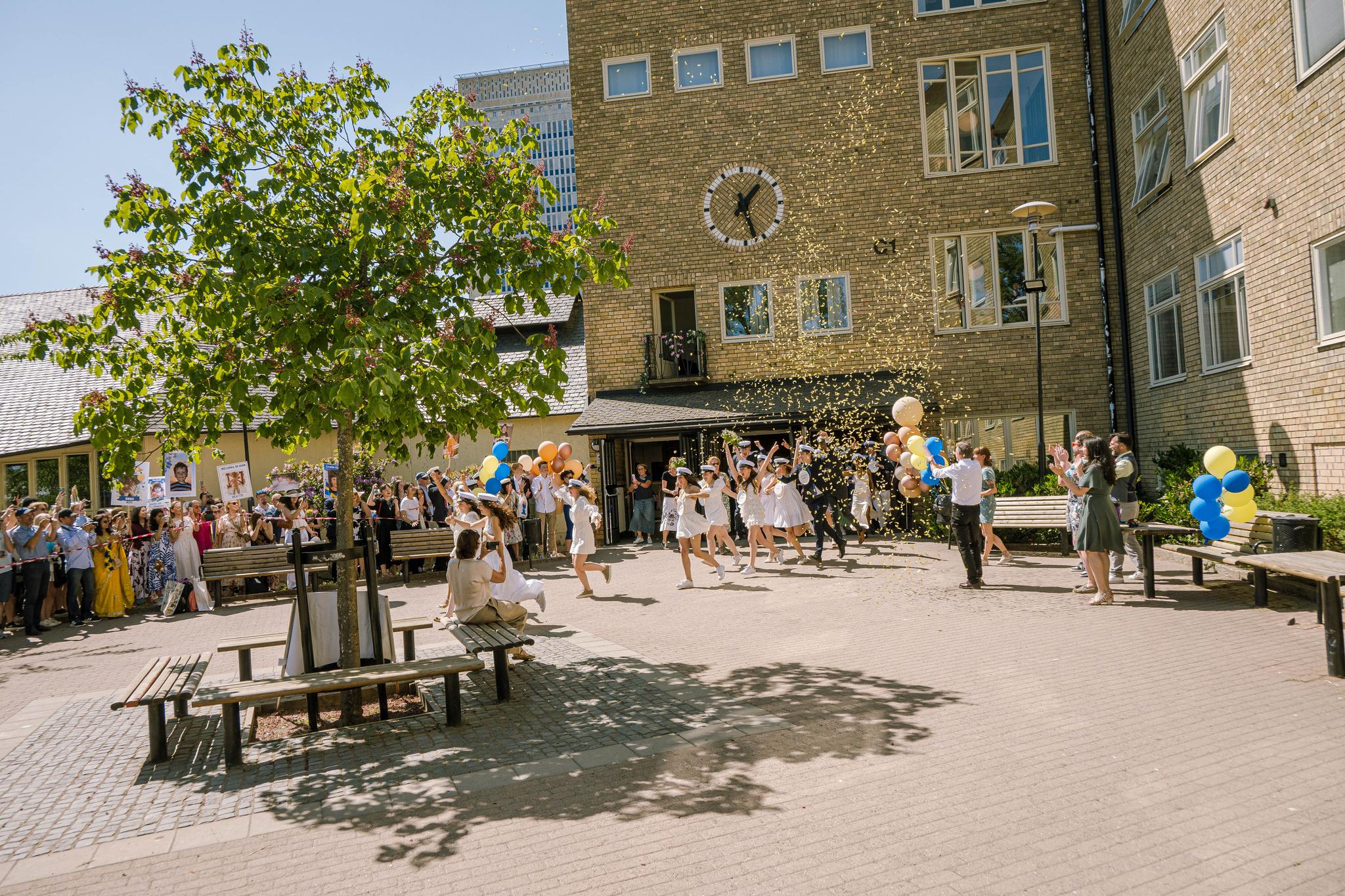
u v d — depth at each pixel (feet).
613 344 67.10
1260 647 22.91
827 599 34.91
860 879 11.81
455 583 25.32
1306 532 28.19
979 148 63.10
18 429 71.36
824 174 64.34
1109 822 13.14
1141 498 50.34
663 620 32.71
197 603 46.60
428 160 22.63
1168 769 15.07
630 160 66.59
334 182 22.36
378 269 22.21
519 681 24.71
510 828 14.35
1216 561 28.68
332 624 24.29
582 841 13.66
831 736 18.01
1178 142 48.29
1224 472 28.30
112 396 21.03
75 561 44.29
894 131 63.62
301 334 19.57
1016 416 62.18
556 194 24.36
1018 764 15.76
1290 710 17.69
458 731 20.33
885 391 59.88
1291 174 36.27
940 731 17.88
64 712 25.12
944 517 48.70
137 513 50.03
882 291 63.62
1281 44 36.58
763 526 47.24
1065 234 61.57
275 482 52.65
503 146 24.72
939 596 33.73
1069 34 61.82
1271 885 10.97
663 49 66.23
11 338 23.41
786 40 64.80
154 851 14.44
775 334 64.54
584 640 29.78
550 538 56.85
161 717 19.79
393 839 14.25
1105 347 60.95
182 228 20.67
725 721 19.49
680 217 66.13
